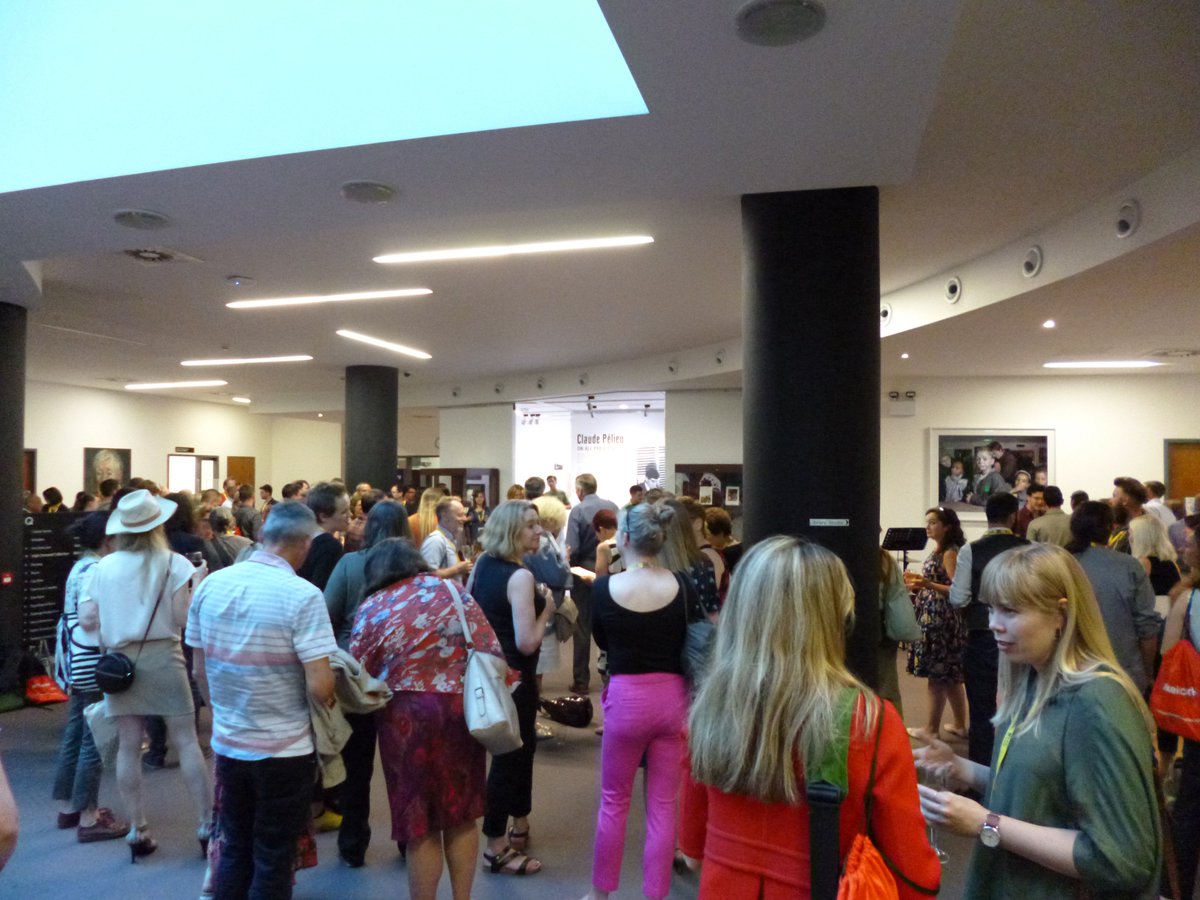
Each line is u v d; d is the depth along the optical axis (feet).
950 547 18.29
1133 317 22.49
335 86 11.71
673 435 41.45
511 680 10.34
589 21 10.84
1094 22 10.31
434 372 43.98
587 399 45.88
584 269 22.39
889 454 35.78
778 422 13.53
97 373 45.42
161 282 23.86
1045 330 24.63
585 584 22.58
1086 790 5.11
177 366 42.24
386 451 41.16
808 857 4.89
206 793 12.43
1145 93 12.17
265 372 44.37
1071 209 17.31
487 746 9.58
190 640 9.77
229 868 9.37
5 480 22.36
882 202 16.88
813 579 5.17
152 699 12.10
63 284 24.12
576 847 12.84
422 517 18.26
